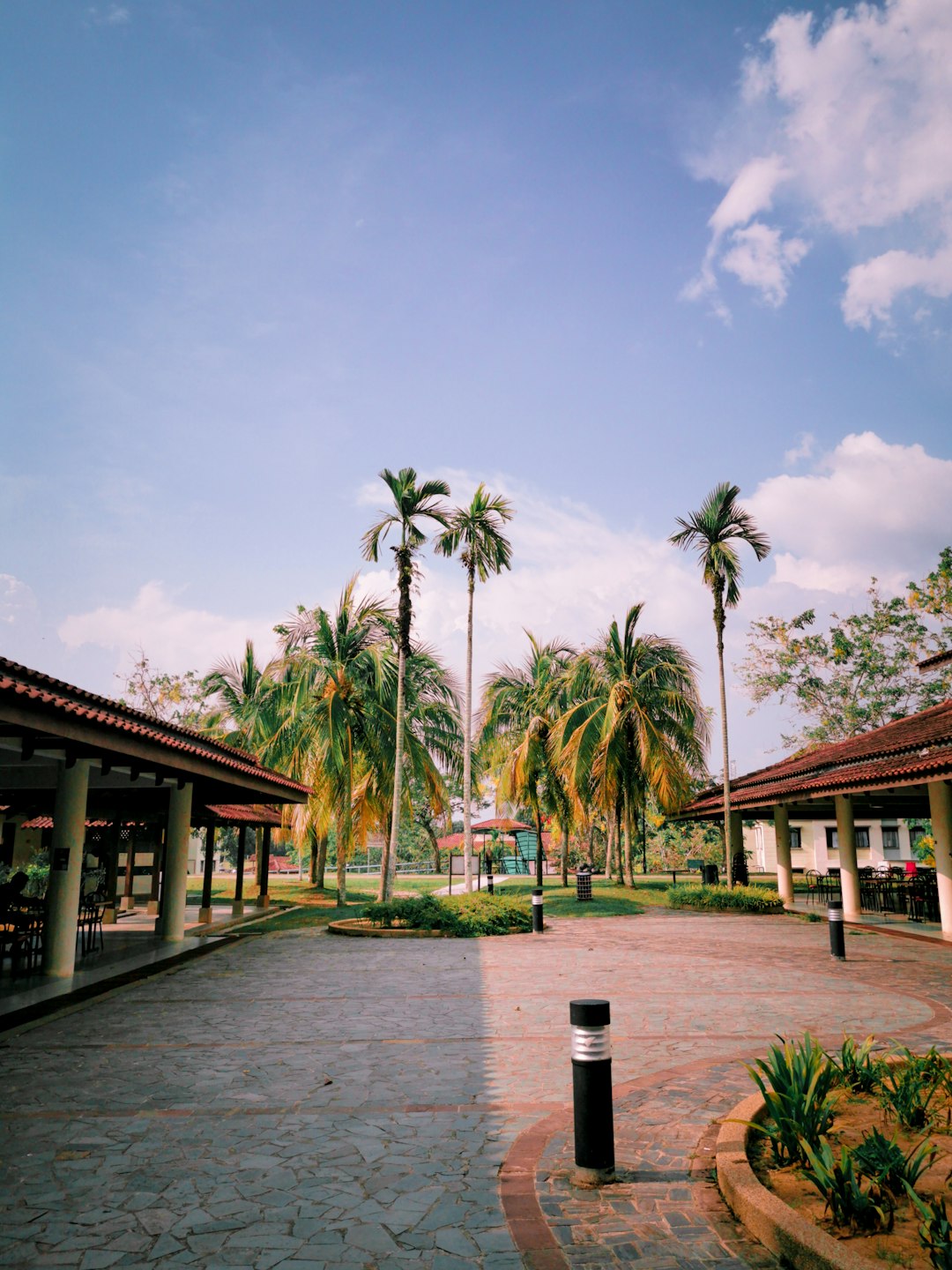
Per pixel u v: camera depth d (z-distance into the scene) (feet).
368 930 59.41
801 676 141.08
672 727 100.78
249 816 78.48
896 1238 12.32
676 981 38.88
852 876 68.08
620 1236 13.38
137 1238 13.38
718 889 79.15
